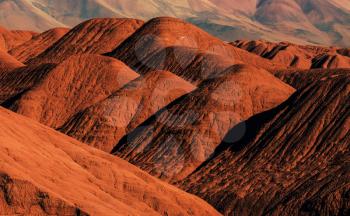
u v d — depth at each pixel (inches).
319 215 5629.9
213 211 5585.6
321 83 7268.7
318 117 6850.4
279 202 5954.7
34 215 3838.6
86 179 4722.0
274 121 7180.1
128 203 4753.9
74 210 3932.1
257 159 6752.0
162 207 5007.4
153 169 7017.7
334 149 6451.8
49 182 4185.5
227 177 6604.3
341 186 5733.3
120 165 5344.5
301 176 6215.6
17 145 4392.2
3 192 3826.3
